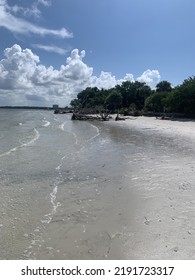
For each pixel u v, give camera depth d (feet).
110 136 124.88
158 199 39.50
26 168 61.11
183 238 28.30
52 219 34.37
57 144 98.48
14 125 208.54
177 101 241.76
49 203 39.99
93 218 34.42
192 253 25.67
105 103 416.26
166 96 281.13
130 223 32.45
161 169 56.70
